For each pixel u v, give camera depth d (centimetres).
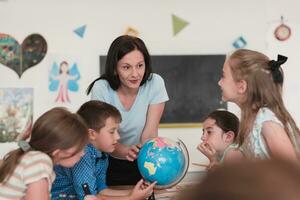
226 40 336
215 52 334
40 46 312
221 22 335
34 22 312
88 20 317
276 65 142
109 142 170
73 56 316
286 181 31
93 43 318
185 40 330
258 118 135
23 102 311
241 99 146
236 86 145
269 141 129
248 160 33
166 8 327
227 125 201
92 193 165
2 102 308
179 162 168
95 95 191
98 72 319
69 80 315
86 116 169
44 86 313
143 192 165
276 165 32
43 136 149
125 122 193
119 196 169
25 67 311
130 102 192
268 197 30
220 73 334
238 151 134
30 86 312
